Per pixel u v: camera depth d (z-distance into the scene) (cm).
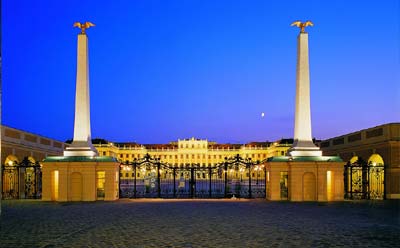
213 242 1859
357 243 1845
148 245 1792
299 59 4191
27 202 3906
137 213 2970
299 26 4231
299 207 3425
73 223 2444
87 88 4219
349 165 4581
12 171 5172
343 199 4069
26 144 5616
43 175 4091
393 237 1992
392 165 4722
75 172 4059
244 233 2095
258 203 3822
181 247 1752
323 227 2298
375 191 5072
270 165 4144
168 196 4900
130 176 11538
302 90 4175
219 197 4716
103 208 3328
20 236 2006
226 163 4884
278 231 2159
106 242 1856
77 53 4175
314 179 4053
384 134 4884
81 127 4188
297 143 4166
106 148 18125
